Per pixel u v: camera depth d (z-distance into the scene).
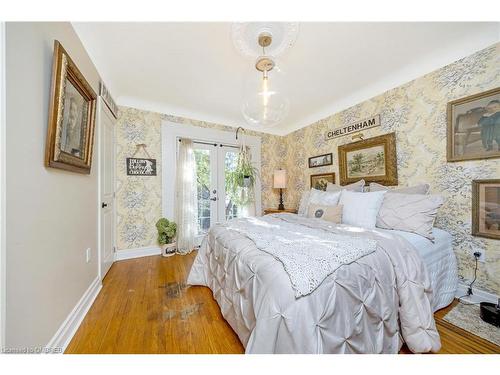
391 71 2.19
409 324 1.09
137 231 2.87
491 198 1.61
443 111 1.89
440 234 1.71
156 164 3.01
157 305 1.64
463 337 1.25
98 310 1.57
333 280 0.91
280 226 1.81
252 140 3.90
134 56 1.92
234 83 2.42
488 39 1.62
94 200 1.85
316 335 0.81
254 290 1.02
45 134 1.06
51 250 1.10
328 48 1.82
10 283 0.80
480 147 1.65
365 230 1.58
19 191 0.86
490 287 1.61
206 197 3.48
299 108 3.19
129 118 2.83
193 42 1.73
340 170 2.93
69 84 1.29
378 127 2.46
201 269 1.97
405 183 2.19
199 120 3.39
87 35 1.62
